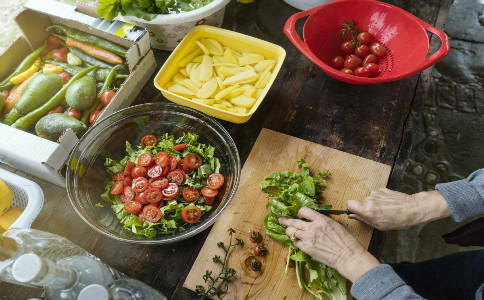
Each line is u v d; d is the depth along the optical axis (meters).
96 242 1.00
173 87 1.17
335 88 1.30
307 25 1.25
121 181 1.03
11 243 0.71
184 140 1.11
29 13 1.18
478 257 0.98
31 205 0.89
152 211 0.96
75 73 1.21
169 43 1.32
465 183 0.90
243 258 0.98
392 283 0.80
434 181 2.07
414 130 1.22
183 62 1.20
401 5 1.51
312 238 0.92
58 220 1.04
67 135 0.98
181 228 0.99
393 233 1.92
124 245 1.00
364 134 1.21
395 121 1.24
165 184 1.01
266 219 1.01
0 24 1.59
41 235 0.80
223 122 1.22
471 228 0.97
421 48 1.19
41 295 0.94
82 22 1.17
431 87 2.32
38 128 1.04
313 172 1.12
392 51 1.29
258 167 1.13
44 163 0.93
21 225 0.85
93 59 1.23
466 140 2.17
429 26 1.19
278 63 1.18
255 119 1.23
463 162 2.12
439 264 1.04
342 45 1.34
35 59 1.24
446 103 2.27
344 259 0.89
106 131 1.08
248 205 1.06
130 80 1.19
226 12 1.47
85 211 0.96
